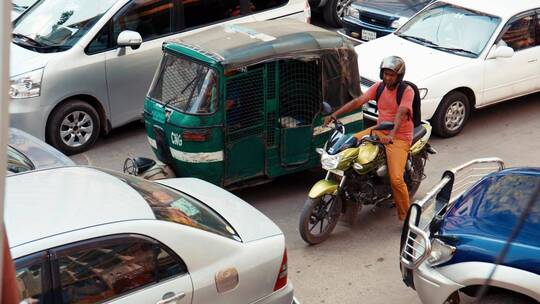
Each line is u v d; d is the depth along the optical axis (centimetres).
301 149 744
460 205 530
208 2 961
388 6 1207
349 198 682
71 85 868
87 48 877
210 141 693
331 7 1377
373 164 665
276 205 770
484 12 980
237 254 444
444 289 476
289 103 723
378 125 671
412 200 765
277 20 813
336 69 747
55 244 376
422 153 732
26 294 363
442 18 1005
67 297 379
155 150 746
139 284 402
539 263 444
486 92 952
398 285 621
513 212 497
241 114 700
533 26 982
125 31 880
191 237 425
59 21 909
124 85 912
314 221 669
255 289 454
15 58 861
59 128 872
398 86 657
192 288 418
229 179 718
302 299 598
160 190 484
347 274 638
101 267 389
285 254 474
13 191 427
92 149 913
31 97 841
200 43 718
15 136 629
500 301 466
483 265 459
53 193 427
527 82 985
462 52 953
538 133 968
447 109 929
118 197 436
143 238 405
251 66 691
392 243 691
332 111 757
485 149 916
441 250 483
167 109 709
